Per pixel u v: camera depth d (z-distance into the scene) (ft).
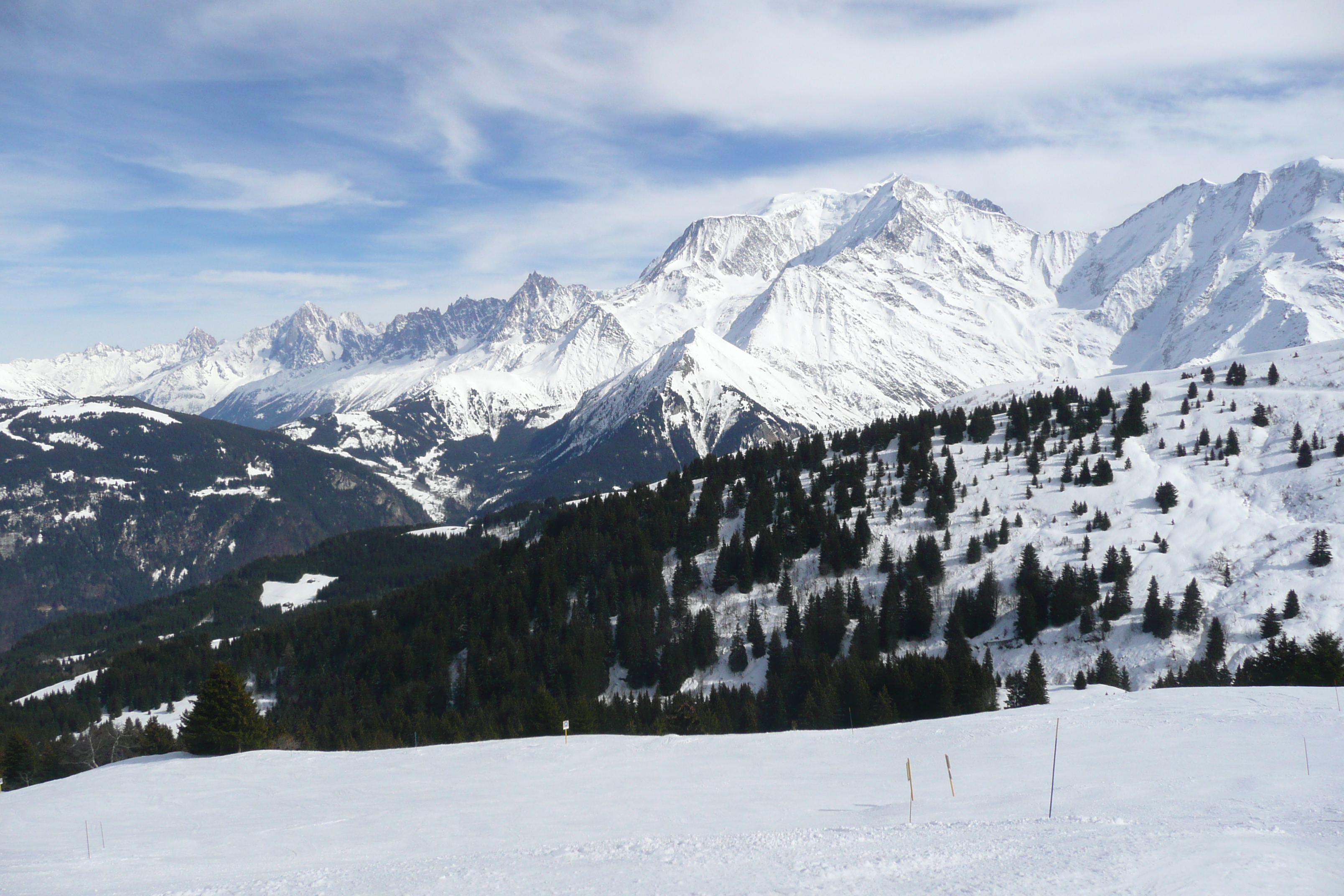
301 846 129.90
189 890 97.81
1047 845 80.94
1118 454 617.21
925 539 530.68
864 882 72.64
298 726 456.04
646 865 88.22
